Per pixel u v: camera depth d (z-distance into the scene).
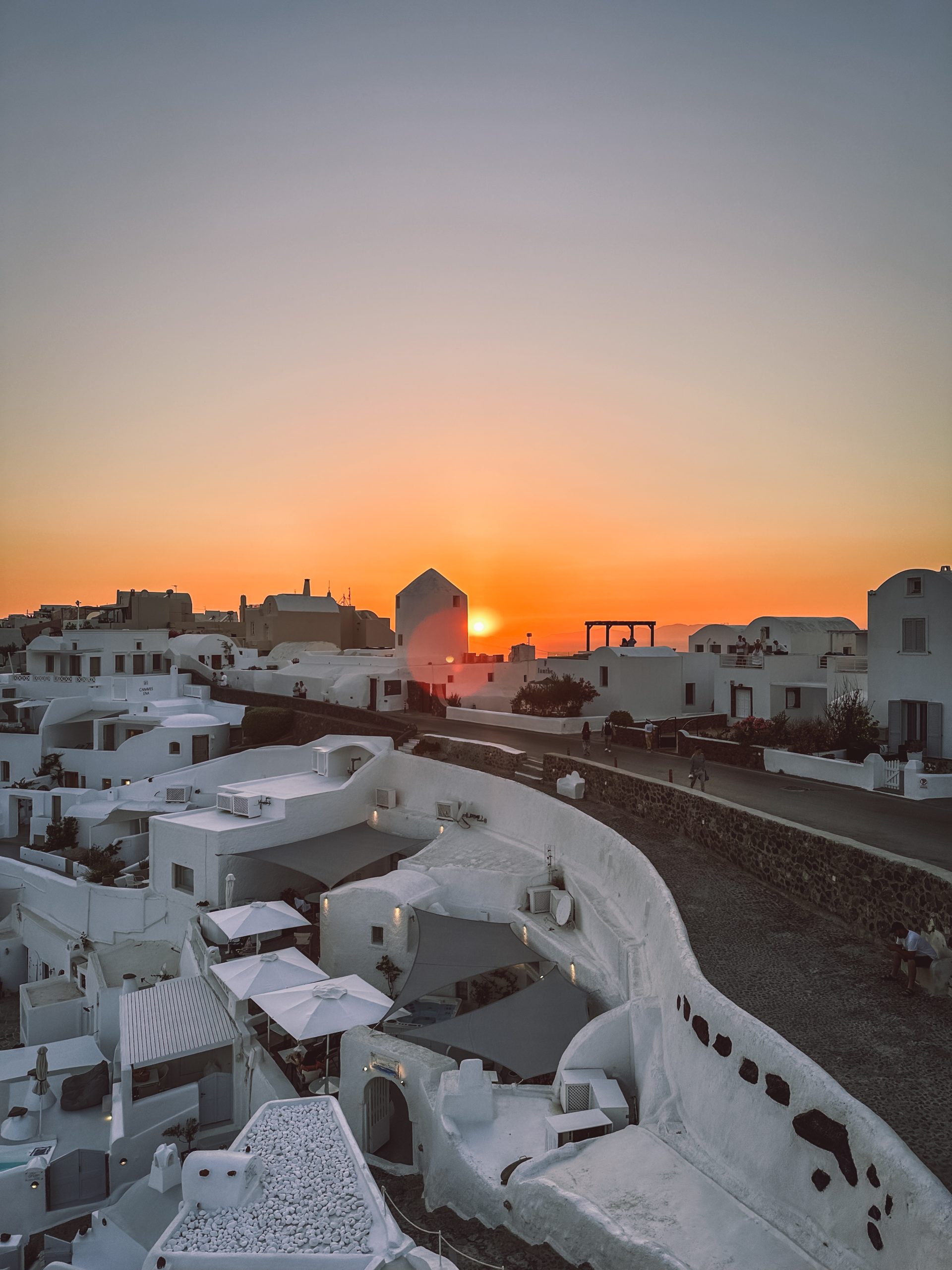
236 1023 24.22
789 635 55.00
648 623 55.53
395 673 57.47
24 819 48.00
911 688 31.50
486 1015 20.03
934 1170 10.07
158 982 30.36
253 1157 13.48
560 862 27.20
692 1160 13.45
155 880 34.59
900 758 30.67
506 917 26.19
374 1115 19.73
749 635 58.50
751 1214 11.78
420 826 33.91
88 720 52.34
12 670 71.44
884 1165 9.99
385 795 35.78
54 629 86.12
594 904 23.05
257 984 23.42
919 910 16.12
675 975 16.33
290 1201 13.10
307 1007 21.66
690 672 51.00
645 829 26.20
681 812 25.59
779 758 32.56
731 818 22.91
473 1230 14.50
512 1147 16.09
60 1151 23.08
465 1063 16.95
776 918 18.61
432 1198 16.50
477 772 32.94
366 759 39.09
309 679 58.81
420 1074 18.16
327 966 27.66
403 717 54.12
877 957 16.47
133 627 90.25
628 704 48.06
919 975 15.27
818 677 45.09
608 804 29.75
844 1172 10.77
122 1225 19.77
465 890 27.44
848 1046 13.06
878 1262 9.92
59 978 34.28
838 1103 11.00
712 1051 14.02
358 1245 12.09
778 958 16.42
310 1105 15.84
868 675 33.78
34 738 50.91
